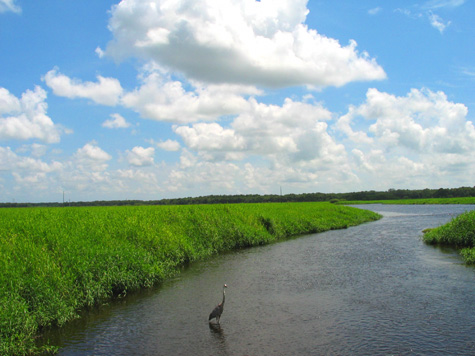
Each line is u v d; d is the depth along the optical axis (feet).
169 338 32.14
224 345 30.53
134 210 88.38
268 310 38.91
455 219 84.12
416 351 28.84
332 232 116.88
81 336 32.91
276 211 128.67
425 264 59.82
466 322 34.35
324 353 28.78
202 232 78.69
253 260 67.41
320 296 43.57
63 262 42.63
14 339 30.12
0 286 34.19
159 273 51.67
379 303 40.40
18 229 51.06
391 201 457.68
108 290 43.73
